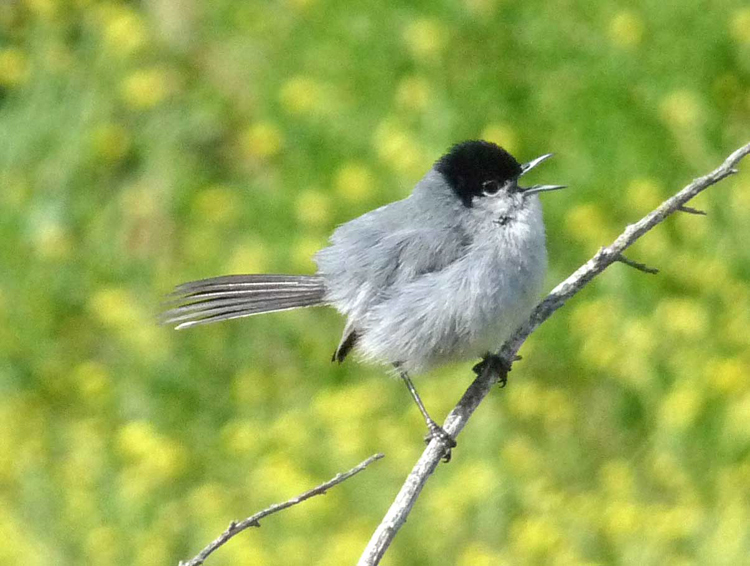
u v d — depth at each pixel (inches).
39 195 566.6
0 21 629.0
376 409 456.8
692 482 418.9
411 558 399.5
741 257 474.0
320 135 551.2
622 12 542.6
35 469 438.9
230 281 350.6
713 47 527.2
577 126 521.0
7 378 500.7
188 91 596.1
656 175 505.0
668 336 456.8
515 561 390.3
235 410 482.9
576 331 469.4
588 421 454.9
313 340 494.9
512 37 551.5
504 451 426.9
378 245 333.7
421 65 551.2
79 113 591.2
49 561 402.3
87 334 524.1
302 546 398.9
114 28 593.9
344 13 576.1
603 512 404.5
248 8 605.0
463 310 323.0
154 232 552.1
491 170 329.4
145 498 424.2
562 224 501.7
